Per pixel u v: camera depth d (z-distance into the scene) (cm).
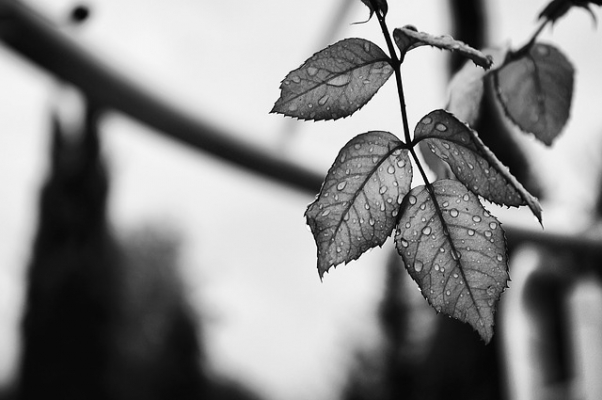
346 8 79
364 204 33
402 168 33
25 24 90
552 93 42
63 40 93
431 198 33
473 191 33
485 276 33
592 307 120
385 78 33
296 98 33
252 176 93
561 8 40
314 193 94
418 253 33
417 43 32
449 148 33
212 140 94
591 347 125
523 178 81
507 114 42
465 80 41
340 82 33
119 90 93
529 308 116
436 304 33
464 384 103
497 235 33
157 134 95
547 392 119
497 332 103
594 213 96
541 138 42
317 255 33
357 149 33
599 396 123
